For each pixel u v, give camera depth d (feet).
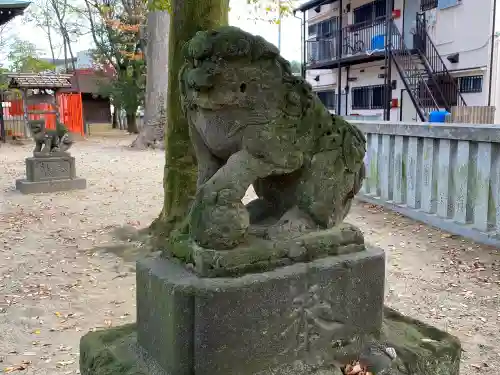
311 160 6.41
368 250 6.64
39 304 12.69
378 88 54.95
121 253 16.93
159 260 6.25
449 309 12.36
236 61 5.55
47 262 16.05
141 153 49.62
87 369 6.47
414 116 48.83
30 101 38.09
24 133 62.80
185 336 5.34
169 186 16.90
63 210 23.94
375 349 6.34
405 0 50.24
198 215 5.68
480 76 43.06
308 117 6.27
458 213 18.30
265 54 5.71
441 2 46.14
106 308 12.53
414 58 48.32
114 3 74.64
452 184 18.67
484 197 16.96
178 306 5.32
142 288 6.14
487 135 16.49
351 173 6.74
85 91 100.12
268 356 5.63
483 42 42.14
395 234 18.75
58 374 9.47
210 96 5.50
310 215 6.45
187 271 5.72
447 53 46.26
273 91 5.81
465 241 17.34
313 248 6.15
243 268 5.62
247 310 5.44
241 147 5.85
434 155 19.53
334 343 6.14
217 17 15.51
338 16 60.34
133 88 77.66
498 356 10.14
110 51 78.28
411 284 13.96
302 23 60.80
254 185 7.07
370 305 6.48
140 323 6.25
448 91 45.29
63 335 11.08
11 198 26.99
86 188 30.09
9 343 10.69
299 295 5.81
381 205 22.90
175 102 16.16
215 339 5.30
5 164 42.06
